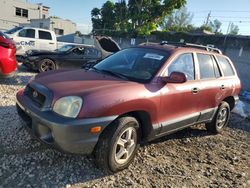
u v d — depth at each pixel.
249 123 7.48
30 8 38.00
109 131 3.47
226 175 4.26
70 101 3.28
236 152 5.25
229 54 14.95
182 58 4.66
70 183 3.43
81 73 4.24
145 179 3.77
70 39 29.08
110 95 3.44
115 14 40.25
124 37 24.38
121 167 3.77
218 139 5.79
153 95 3.88
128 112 3.67
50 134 3.32
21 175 3.44
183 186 3.76
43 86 3.64
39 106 3.50
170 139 5.36
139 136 3.95
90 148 3.39
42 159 3.82
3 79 8.05
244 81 14.02
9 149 3.96
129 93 3.61
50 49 14.72
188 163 4.46
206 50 5.57
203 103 5.05
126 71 4.32
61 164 3.78
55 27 39.19
